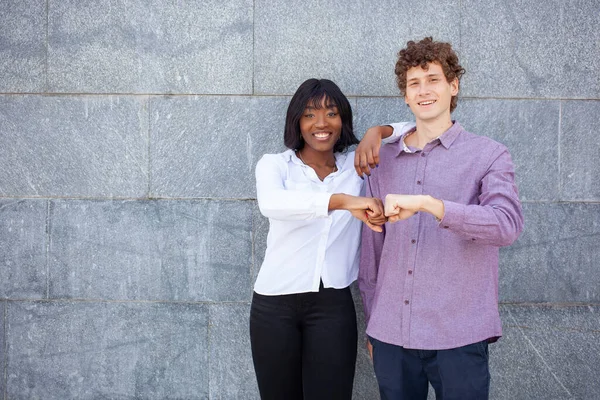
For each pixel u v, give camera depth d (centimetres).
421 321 207
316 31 290
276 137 292
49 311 299
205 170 294
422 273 207
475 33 289
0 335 299
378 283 223
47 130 296
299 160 245
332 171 251
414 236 209
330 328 230
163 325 297
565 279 290
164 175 295
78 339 298
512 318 291
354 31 289
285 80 291
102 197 297
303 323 233
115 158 295
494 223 183
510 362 291
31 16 294
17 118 296
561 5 287
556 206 290
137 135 295
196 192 295
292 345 231
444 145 210
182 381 297
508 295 291
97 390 299
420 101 210
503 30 288
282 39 290
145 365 297
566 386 289
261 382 237
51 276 298
